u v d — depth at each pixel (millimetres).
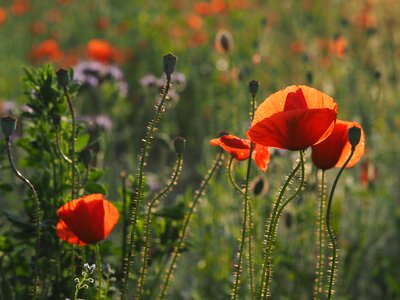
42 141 4332
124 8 14758
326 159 3381
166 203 8820
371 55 9141
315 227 6090
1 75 10930
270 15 11820
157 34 12406
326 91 8070
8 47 13234
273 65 9367
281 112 2885
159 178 7352
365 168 6090
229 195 6426
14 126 3244
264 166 3469
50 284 4418
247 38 10523
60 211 3322
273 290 6043
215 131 8375
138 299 3627
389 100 8461
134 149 9492
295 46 9461
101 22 12672
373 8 9883
